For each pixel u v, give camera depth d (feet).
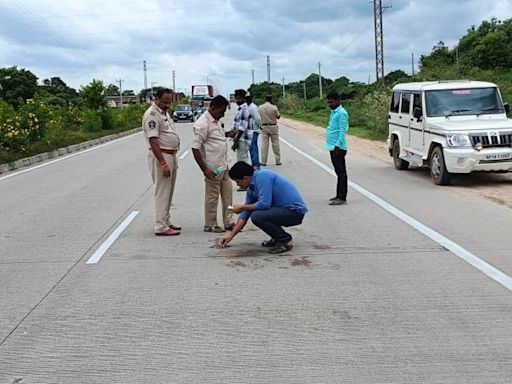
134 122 151.74
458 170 38.73
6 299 18.56
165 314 16.84
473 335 14.94
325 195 37.09
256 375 13.00
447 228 27.04
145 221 30.25
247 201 24.48
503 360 13.52
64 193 40.78
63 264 22.40
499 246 23.61
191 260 22.49
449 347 14.26
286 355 13.99
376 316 16.35
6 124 64.18
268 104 53.11
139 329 15.80
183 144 83.15
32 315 17.08
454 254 22.56
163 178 26.50
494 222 28.19
